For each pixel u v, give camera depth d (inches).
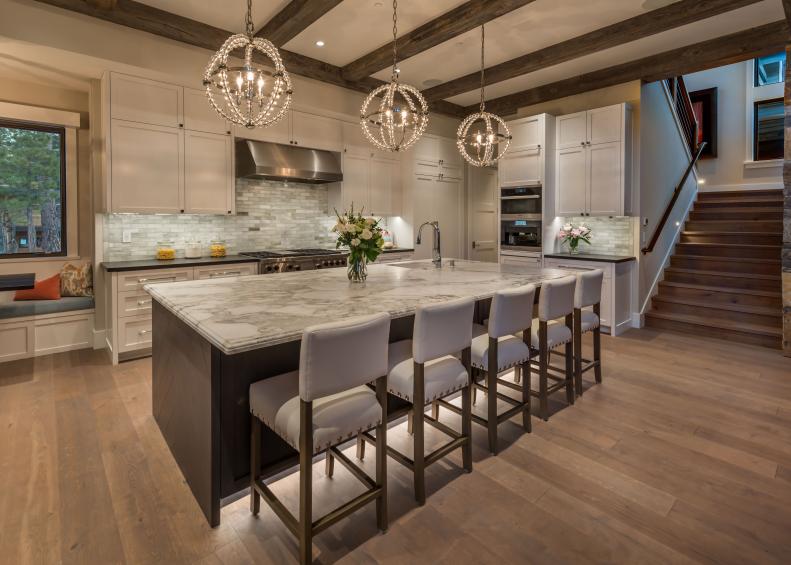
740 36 167.5
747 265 215.3
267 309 82.9
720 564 66.4
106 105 155.6
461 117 268.2
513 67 193.3
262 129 192.9
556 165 221.8
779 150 297.1
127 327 157.2
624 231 211.8
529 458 96.3
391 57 178.9
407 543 71.0
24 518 75.8
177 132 171.6
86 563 66.3
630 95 202.5
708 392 132.9
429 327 79.3
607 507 79.7
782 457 96.6
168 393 97.5
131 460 94.3
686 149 266.2
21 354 161.0
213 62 96.0
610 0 145.3
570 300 120.2
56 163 181.6
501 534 72.9
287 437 67.1
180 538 72.0
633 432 108.2
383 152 240.1
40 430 107.2
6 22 131.1
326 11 140.9
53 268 181.5
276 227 219.0
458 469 92.1
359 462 94.8
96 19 146.0
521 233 229.6
